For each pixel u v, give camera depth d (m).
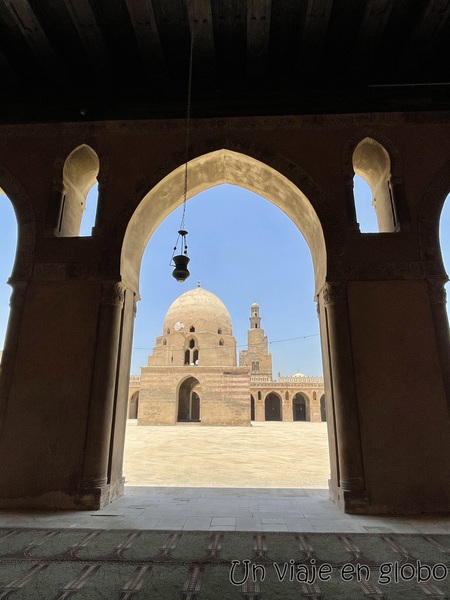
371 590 2.53
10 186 5.82
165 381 26.34
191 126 6.00
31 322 5.17
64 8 5.02
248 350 46.00
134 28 5.15
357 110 5.88
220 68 5.99
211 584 2.59
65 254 5.43
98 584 2.58
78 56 5.79
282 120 5.95
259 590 2.52
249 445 13.20
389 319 4.97
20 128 6.09
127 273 5.68
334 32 5.39
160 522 3.98
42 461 4.66
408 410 4.64
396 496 4.37
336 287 5.08
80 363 5.00
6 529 3.73
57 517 4.16
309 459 9.86
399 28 5.33
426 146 5.67
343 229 5.34
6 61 5.73
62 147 5.96
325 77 6.00
